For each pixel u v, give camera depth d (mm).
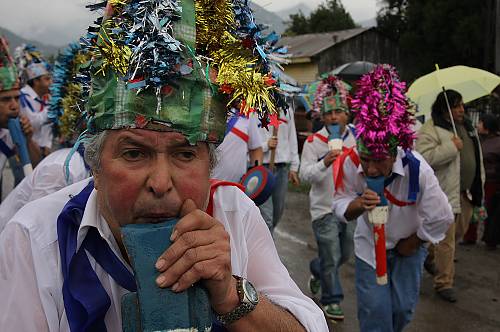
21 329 1193
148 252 1055
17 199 2510
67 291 1185
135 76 1109
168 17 1123
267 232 1479
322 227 4305
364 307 3086
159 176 1112
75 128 1441
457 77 5402
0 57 3494
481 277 5320
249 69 1243
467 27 19812
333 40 23828
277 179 5125
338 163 3271
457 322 4324
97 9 1206
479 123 6461
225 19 1270
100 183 1197
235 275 1294
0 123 3588
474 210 5402
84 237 1240
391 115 2787
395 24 25953
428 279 5309
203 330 1071
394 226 3033
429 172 2945
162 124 1109
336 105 4473
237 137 3643
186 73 1117
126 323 1079
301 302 1370
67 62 2699
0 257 1232
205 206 1258
